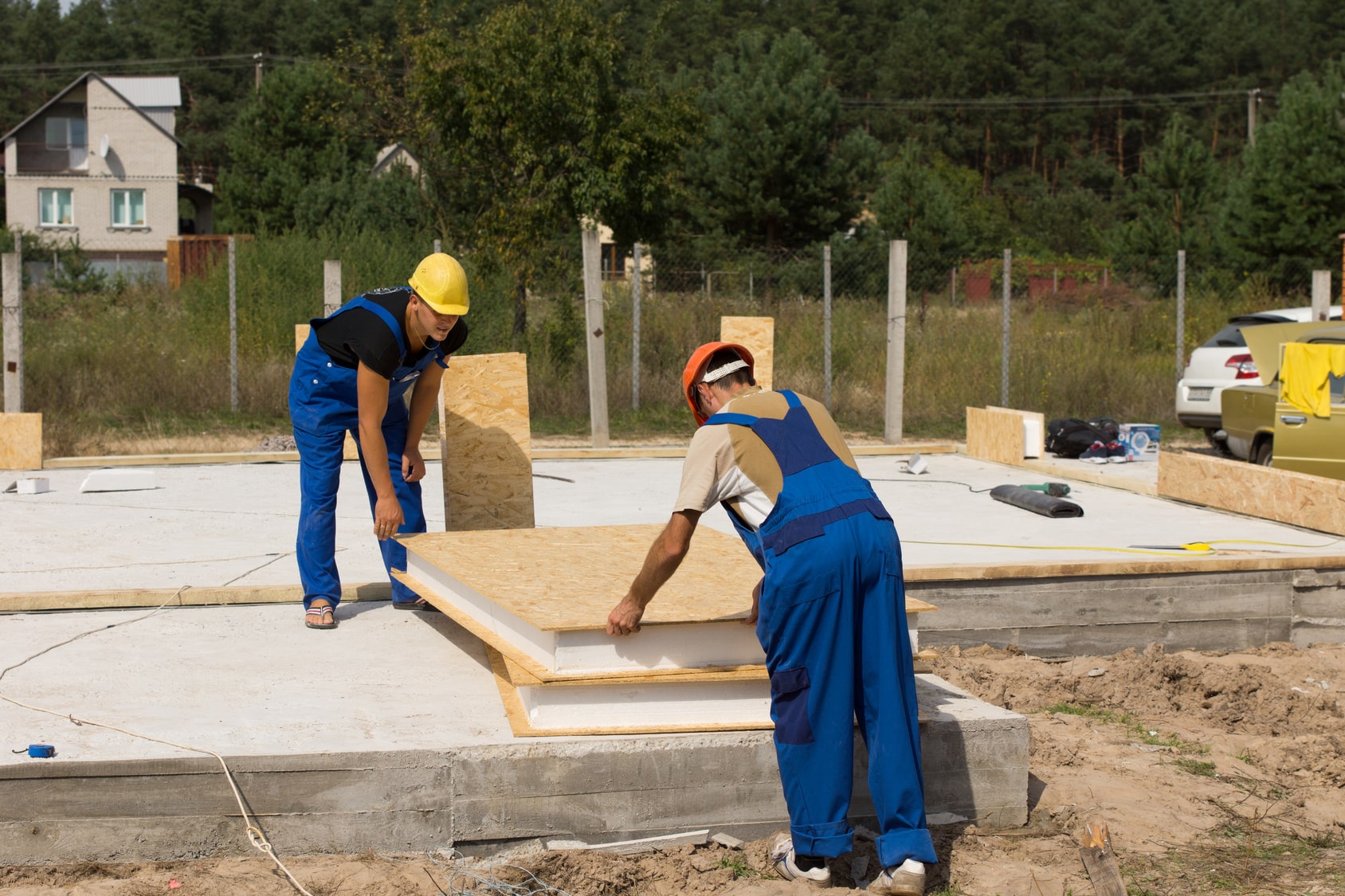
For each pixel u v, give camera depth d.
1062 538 7.68
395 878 3.66
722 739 4.03
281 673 4.71
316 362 5.35
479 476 6.34
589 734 4.00
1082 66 76.62
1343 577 6.86
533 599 4.34
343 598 6.01
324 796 3.80
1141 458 12.04
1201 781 4.86
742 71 36.56
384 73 21.61
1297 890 3.89
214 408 14.68
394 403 5.71
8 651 4.95
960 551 7.15
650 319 16.72
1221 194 33.38
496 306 16.44
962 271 30.00
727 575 4.82
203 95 79.19
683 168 35.34
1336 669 6.42
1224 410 11.62
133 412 14.37
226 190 41.91
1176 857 4.12
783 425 3.78
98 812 3.67
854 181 36.34
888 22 81.62
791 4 79.88
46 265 32.12
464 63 18.39
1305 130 26.31
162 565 6.55
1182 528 8.08
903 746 3.72
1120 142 75.31
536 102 18.25
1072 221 57.62
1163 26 77.50
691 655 4.07
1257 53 77.00
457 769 3.86
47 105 47.12
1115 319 18.67
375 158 45.59
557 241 18.64
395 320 5.13
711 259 33.28
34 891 3.50
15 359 13.07
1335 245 25.77
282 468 10.59
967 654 6.45
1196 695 5.96
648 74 19.66
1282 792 4.79
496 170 18.95
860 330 17.34
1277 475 8.33
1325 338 10.20
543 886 3.73
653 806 4.00
